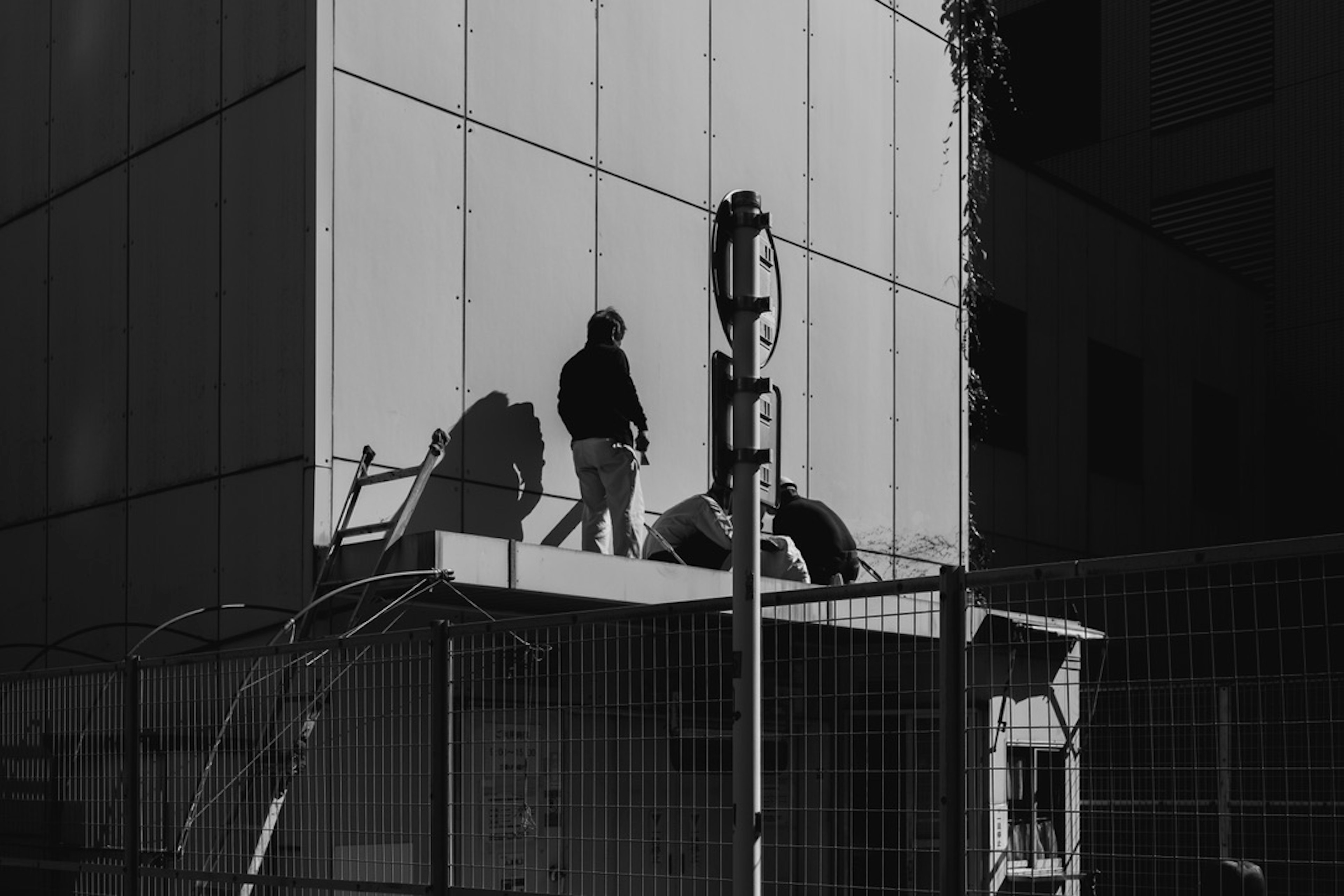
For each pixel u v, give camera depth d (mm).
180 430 10609
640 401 12000
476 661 8336
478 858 6289
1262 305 29188
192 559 10383
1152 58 31844
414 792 6465
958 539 14992
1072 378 23281
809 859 8133
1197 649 17625
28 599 11773
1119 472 24297
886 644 10453
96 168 11633
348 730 6984
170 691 7680
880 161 14555
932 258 15055
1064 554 22594
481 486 10602
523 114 11258
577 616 6043
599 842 8430
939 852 5023
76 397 11555
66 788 8328
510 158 11117
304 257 9852
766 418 5254
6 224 12445
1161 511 25328
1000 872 5488
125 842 7699
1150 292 25641
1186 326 26609
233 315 10312
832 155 14008
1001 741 5738
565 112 11586
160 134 11102
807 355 13500
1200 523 26500
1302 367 29281
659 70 12414
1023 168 22578
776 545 10633
